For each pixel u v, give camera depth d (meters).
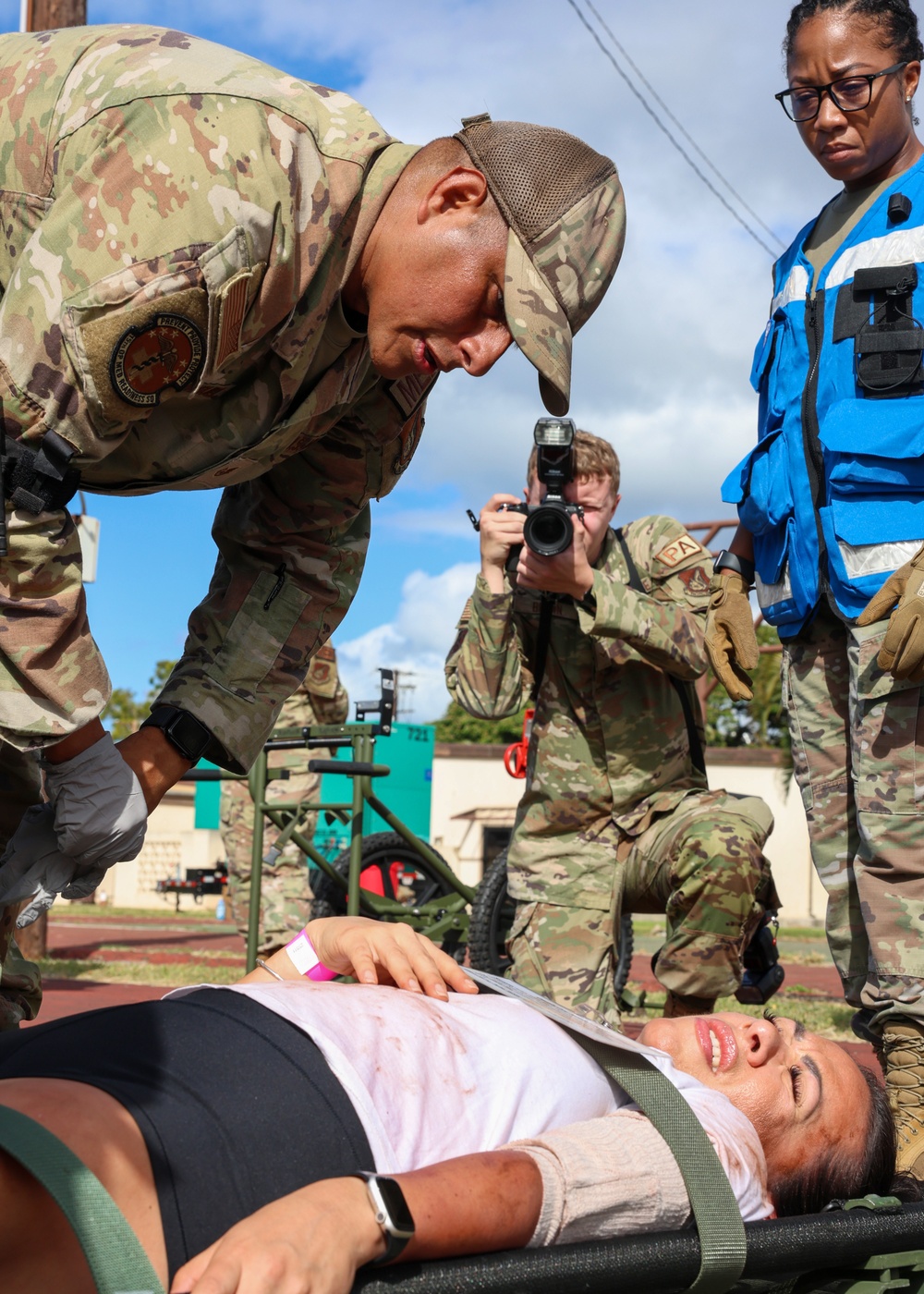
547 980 3.76
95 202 1.81
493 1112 1.75
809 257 3.29
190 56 1.92
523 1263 1.46
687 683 3.77
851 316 3.04
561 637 3.77
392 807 9.01
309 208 1.93
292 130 1.91
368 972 1.95
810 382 3.11
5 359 1.81
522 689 4.03
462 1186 1.48
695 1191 1.69
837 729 3.14
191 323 1.85
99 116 1.83
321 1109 1.55
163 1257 1.37
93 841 1.94
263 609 2.36
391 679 5.55
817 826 3.17
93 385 1.83
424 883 6.36
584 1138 1.70
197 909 30.33
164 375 1.88
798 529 3.12
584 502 3.77
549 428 3.59
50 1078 1.44
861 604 2.96
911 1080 2.76
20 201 1.87
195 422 2.09
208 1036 1.57
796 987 8.52
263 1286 1.24
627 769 3.73
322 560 2.45
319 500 2.41
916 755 2.82
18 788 2.21
